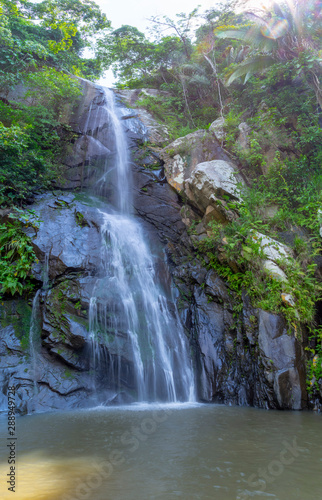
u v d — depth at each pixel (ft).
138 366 31.48
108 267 37.35
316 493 11.57
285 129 45.50
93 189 51.06
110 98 60.80
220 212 39.09
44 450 16.33
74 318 32.01
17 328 32.32
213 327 33.45
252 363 30.01
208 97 63.67
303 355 27.99
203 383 31.17
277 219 37.24
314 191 39.63
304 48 44.11
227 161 45.34
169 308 36.58
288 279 30.45
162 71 71.20
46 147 51.26
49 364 30.60
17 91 52.39
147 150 52.26
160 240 44.62
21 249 35.55
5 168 42.63
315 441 17.24
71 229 39.34
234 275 34.55
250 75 48.06
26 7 66.44
